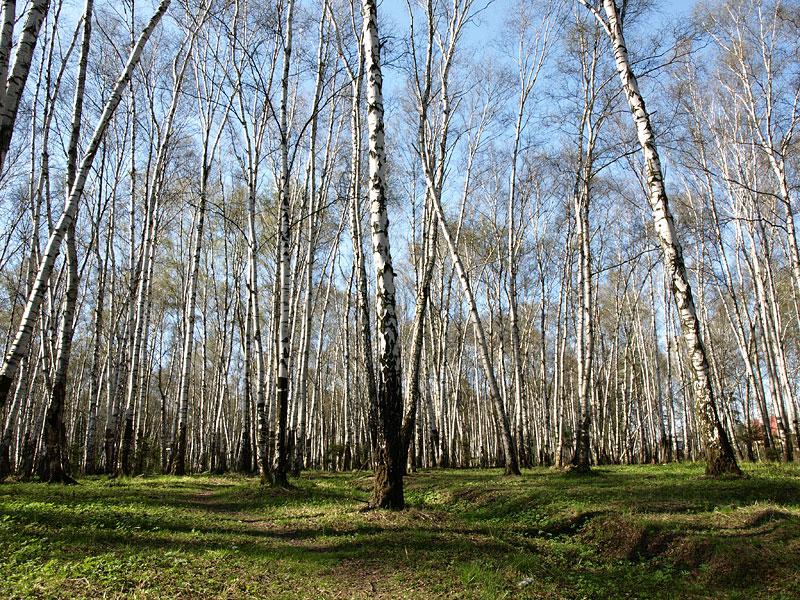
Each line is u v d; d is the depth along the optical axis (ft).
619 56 39.40
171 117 67.77
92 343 107.55
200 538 25.25
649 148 38.17
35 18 23.54
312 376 127.03
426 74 57.11
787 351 107.96
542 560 23.43
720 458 36.73
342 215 83.66
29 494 36.52
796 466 50.14
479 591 18.83
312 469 102.83
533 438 132.57
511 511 35.06
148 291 84.12
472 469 78.59
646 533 25.59
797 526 23.86
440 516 30.30
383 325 31.40
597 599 19.49
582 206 56.54
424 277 56.08
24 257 77.05
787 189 59.57
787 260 77.82
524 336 123.13
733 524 25.67
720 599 19.60
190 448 136.67
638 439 126.31
